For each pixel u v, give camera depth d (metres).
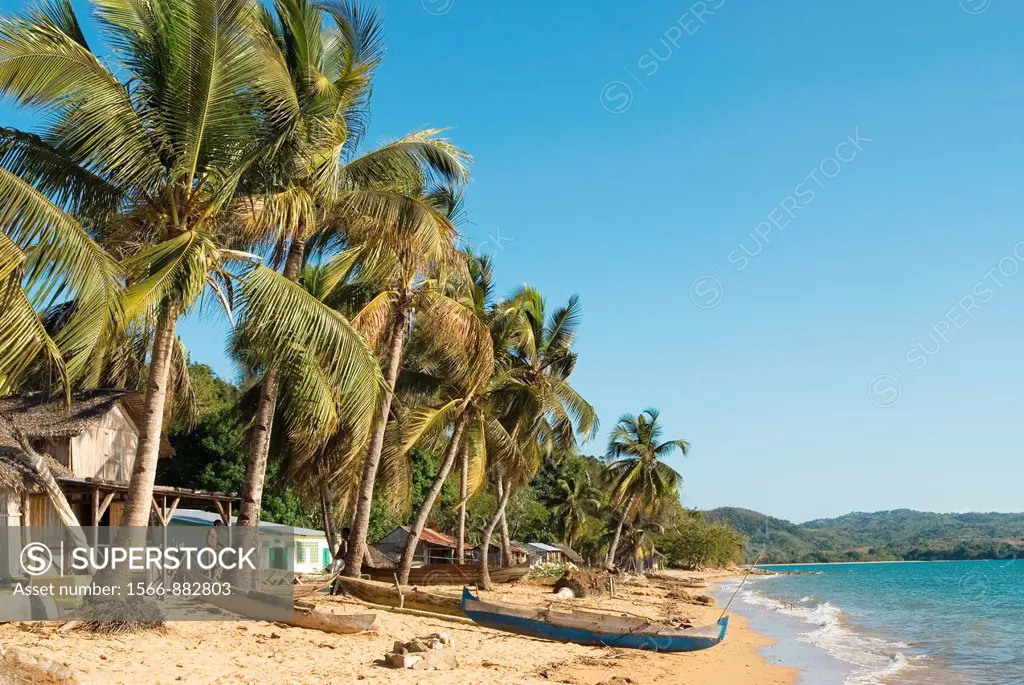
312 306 15.62
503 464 32.53
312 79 18.03
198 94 14.41
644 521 90.56
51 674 9.80
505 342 31.91
